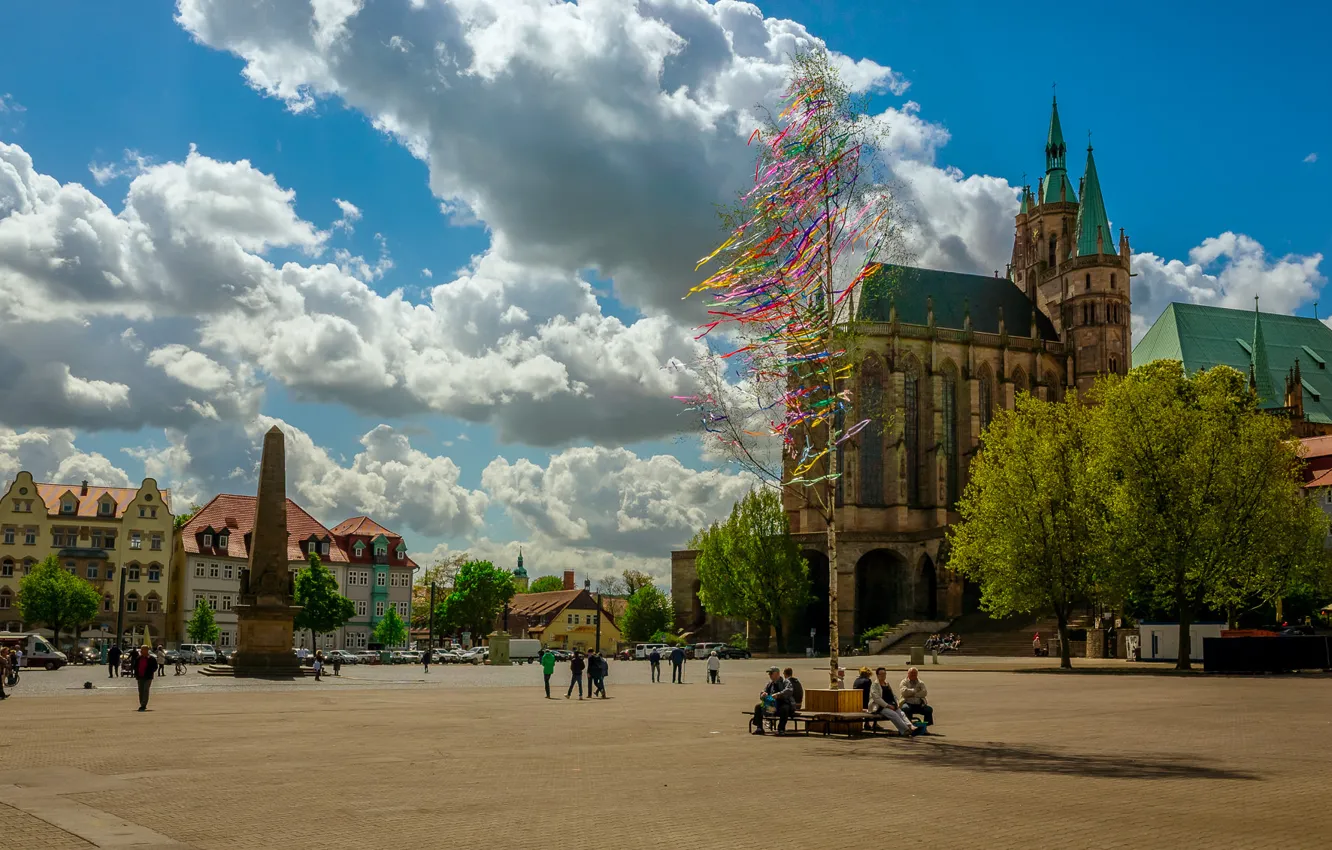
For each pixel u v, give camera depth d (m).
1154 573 72.19
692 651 127.00
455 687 62.62
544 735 31.38
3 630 137.12
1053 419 86.25
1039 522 77.75
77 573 141.75
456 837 15.20
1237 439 72.75
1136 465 72.56
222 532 149.25
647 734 31.81
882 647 122.62
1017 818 16.66
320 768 23.14
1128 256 159.38
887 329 143.00
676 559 161.50
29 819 16.44
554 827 15.98
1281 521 72.94
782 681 33.69
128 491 150.12
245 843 14.73
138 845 14.48
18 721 35.94
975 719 36.03
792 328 35.75
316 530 161.00
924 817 16.77
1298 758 24.58
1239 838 14.95
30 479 141.88
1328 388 167.62
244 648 70.62
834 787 20.16
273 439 71.31
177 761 24.36
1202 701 43.34
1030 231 173.62
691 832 15.56
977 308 160.25
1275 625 92.44
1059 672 73.12
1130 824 16.08
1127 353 157.00
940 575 133.25
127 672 78.12
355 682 67.88
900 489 141.50
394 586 164.12
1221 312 171.25
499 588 181.38
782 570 131.38
